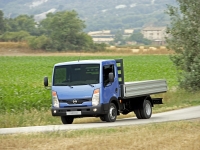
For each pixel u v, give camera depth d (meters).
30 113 58.75
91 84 47.94
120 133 37.50
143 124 44.22
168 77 128.50
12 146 31.75
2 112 63.19
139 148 30.53
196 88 80.00
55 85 48.94
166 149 30.25
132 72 147.75
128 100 53.16
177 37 83.25
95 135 36.53
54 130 38.88
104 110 48.03
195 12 81.69
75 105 48.06
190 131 38.06
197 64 80.00
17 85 88.88
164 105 71.06
